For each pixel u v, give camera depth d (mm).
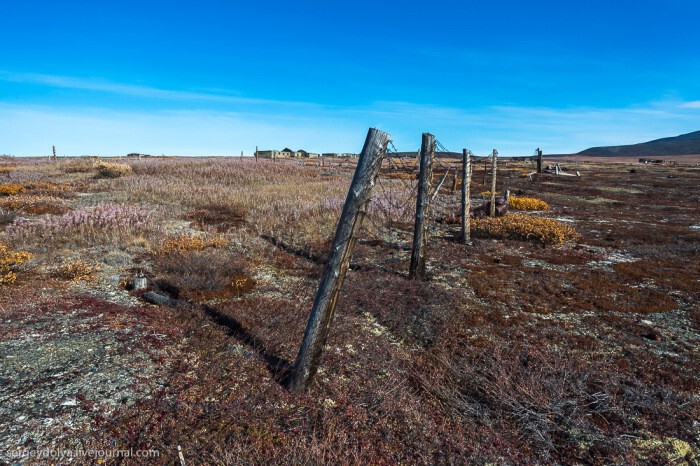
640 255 11773
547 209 21547
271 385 4816
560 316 7203
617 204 24125
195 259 8953
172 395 4500
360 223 4480
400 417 4434
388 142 4293
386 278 8766
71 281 8070
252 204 18203
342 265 4535
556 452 4039
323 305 4578
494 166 17672
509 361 5551
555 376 5168
